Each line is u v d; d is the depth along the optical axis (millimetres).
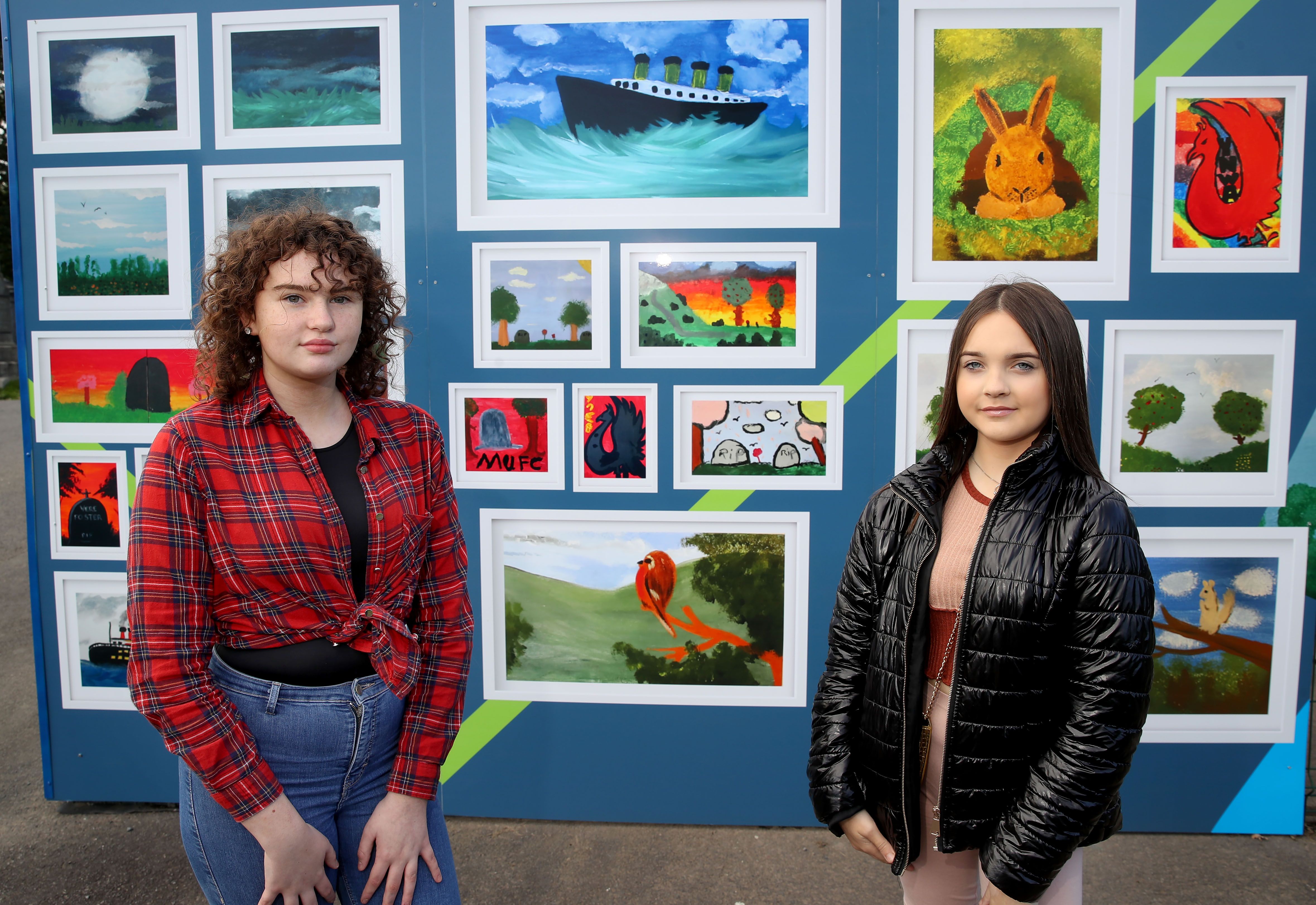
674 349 2348
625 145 2330
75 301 2459
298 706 1227
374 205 2369
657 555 2400
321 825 1264
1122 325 2287
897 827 1328
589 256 2342
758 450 2357
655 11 2295
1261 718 2354
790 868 2223
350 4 2322
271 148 2369
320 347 1205
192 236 2408
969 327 1320
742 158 2314
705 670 2414
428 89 2326
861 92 2256
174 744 1130
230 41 2359
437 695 1355
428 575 1389
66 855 2283
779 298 2320
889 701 1338
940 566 1326
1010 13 2236
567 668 2438
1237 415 2299
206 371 1281
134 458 2480
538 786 2463
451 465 2404
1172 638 2355
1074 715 1172
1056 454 1276
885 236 2283
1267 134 2236
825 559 2363
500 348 2373
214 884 1242
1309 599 2326
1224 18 2203
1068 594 1207
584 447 2383
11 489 5668
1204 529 2320
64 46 2396
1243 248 2268
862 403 2324
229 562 1186
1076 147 2262
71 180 2426
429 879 1347
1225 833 2383
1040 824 1153
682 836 2377
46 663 2525
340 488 1271
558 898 2104
